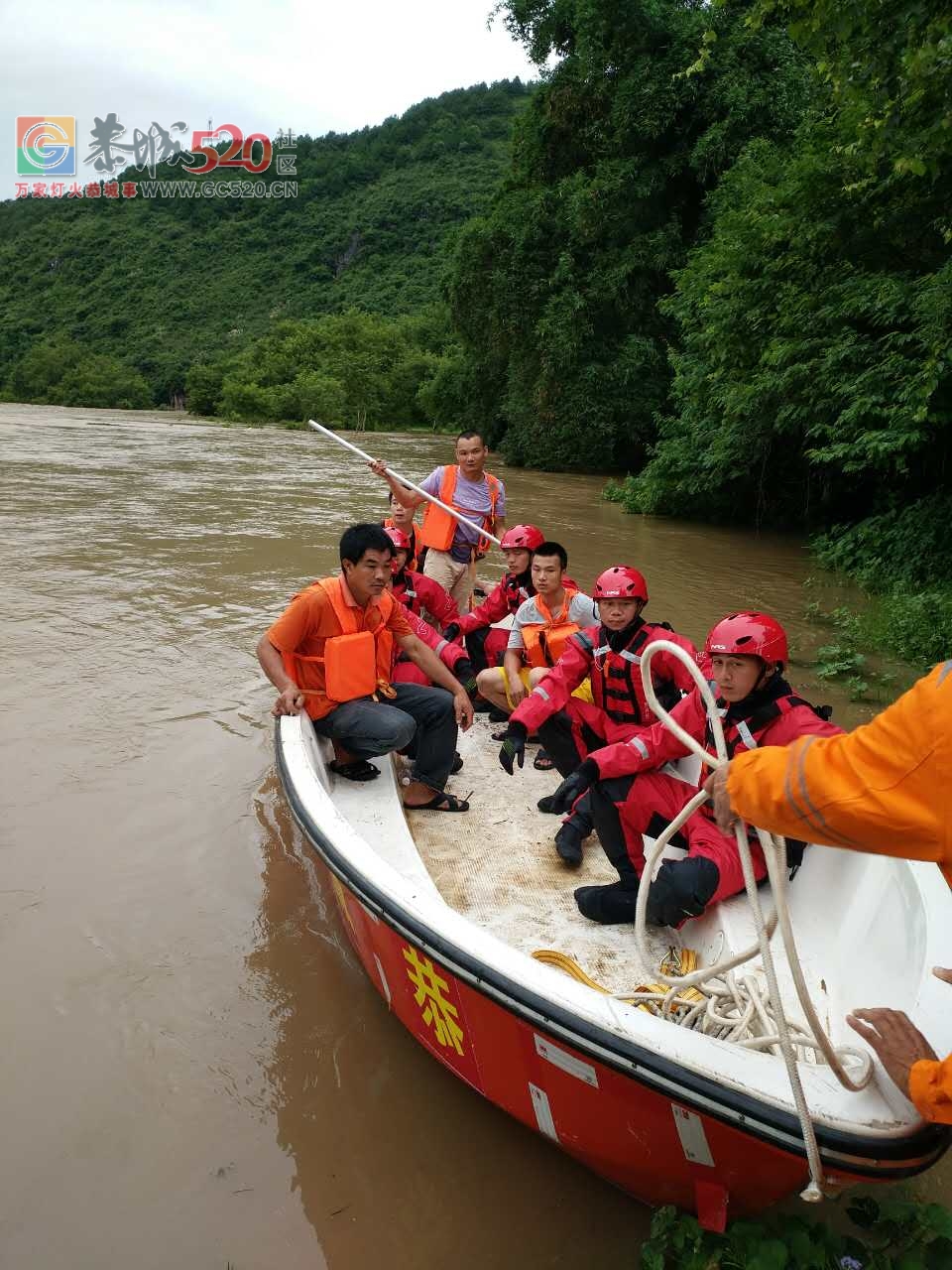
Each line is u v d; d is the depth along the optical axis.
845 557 10.55
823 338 9.98
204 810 4.09
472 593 6.41
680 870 2.87
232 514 12.02
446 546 6.09
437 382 35.81
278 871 3.67
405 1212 2.28
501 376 27.19
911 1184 2.42
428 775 3.84
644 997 2.45
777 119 17.83
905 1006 2.14
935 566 9.31
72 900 3.40
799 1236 2.08
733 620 2.89
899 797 1.51
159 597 7.43
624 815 3.13
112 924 3.28
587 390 21.83
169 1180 2.32
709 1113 1.95
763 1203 2.16
